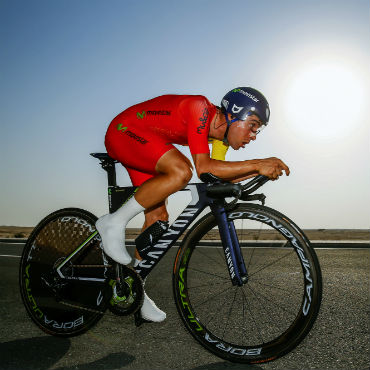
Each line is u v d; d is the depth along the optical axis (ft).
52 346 6.06
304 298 4.97
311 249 4.99
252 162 5.16
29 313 6.60
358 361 5.21
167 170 5.53
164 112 5.64
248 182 5.19
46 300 6.53
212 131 5.78
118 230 5.66
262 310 7.50
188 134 5.37
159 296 9.05
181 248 5.71
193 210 5.63
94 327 6.89
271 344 5.17
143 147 5.73
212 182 5.25
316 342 5.94
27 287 6.63
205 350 5.80
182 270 5.68
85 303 6.21
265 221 5.25
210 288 9.52
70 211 6.48
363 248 17.78
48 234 6.58
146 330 6.70
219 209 5.46
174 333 6.52
